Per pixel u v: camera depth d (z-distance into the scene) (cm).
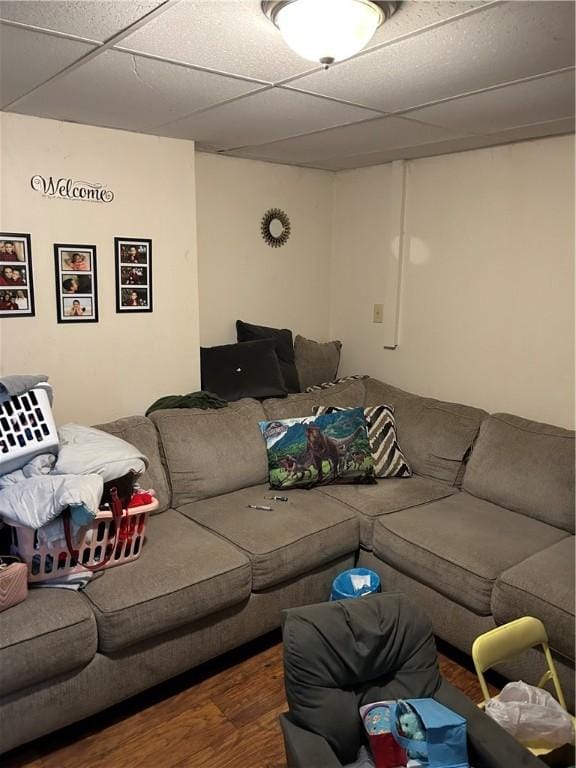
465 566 227
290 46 153
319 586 260
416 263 359
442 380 355
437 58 177
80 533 204
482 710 165
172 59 180
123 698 204
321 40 147
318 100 223
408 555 246
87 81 203
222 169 343
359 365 404
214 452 287
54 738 200
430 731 146
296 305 398
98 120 259
